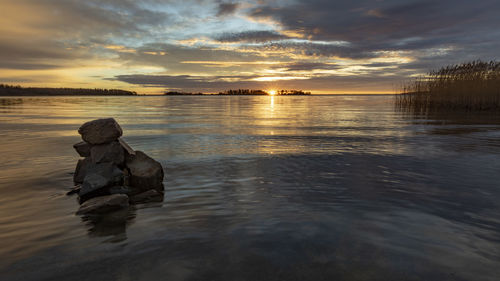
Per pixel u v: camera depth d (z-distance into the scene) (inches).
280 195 239.1
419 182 275.0
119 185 255.4
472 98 1283.2
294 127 788.0
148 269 128.1
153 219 190.1
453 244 150.5
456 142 517.0
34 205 219.6
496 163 353.4
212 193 246.8
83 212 202.5
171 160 384.2
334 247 147.3
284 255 139.4
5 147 470.0
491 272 124.5
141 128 775.1
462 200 223.1
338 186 263.9
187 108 2003.0
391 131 684.1
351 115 1221.7
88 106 2175.2
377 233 164.2
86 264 133.0
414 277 120.3
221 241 155.7
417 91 1498.5
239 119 1068.5
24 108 1756.9
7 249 148.2
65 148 463.5
